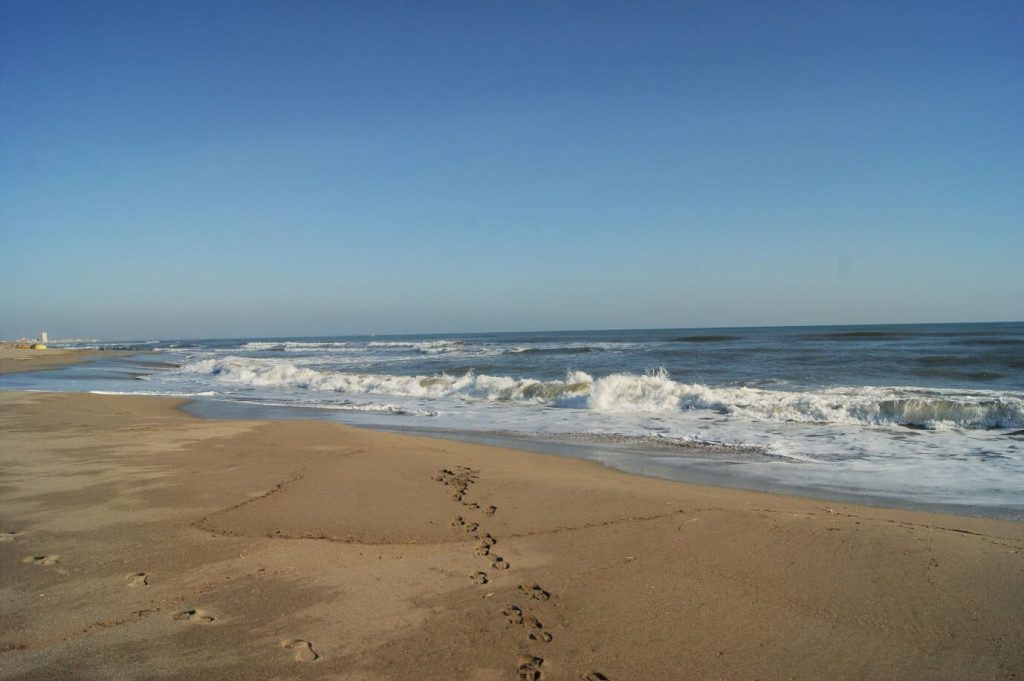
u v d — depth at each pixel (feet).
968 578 13.74
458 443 32.53
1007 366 67.97
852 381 58.70
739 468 28.14
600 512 19.29
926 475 26.27
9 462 26.48
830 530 16.85
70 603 12.92
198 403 54.70
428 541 16.79
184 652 11.02
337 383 69.31
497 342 212.23
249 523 18.21
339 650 11.11
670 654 10.97
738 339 175.83
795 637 11.50
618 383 50.03
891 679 10.21
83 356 165.37
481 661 10.75
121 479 23.48
